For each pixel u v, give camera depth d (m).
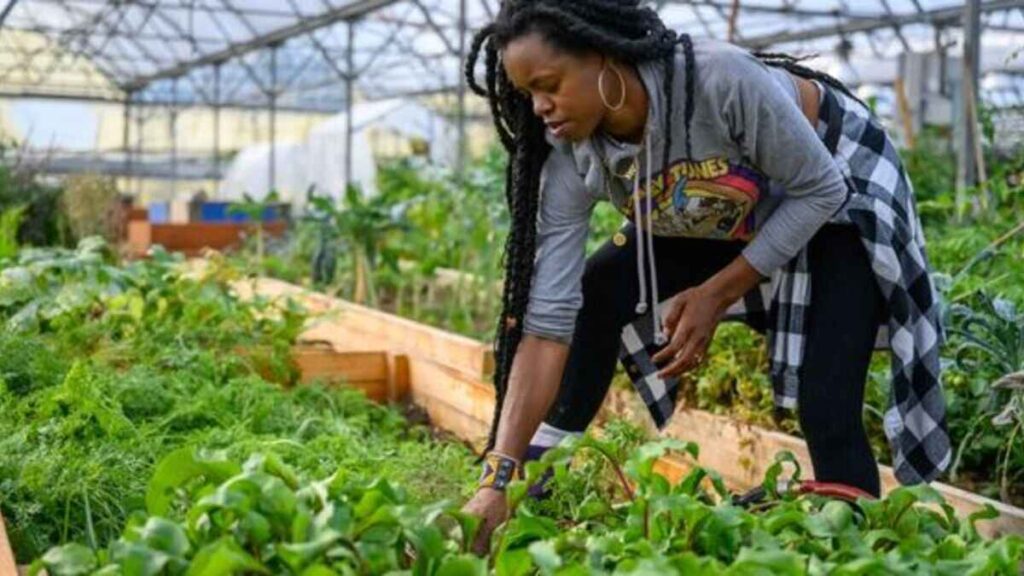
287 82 18.62
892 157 2.25
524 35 1.91
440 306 7.16
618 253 2.37
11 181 9.62
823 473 2.18
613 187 2.17
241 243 11.13
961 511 2.56
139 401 3.24
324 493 1.58
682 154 2.07
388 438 3.62
